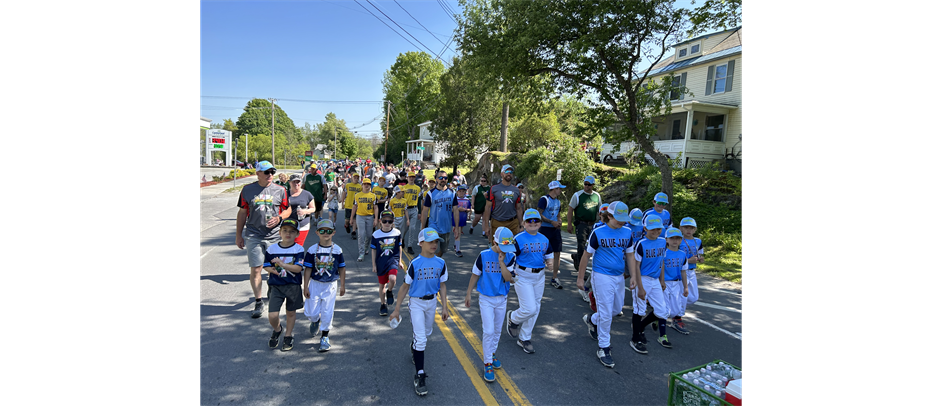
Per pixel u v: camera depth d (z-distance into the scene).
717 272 9.41
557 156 18.89
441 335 5.68
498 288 4.62
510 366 4.90
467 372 4.72
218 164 71.69
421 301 4.49
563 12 11.87
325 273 5.06
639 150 20.72
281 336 5.40
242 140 78.62
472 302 7.01
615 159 23.86
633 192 15.73
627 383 4.61
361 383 4.41
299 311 6.35
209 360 4.77
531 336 5.79
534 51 12.85
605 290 5.01
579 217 8.11
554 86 14.17
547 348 5.42
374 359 4.93
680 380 3.44
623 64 12.14
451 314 6.46
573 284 8.29
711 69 21.48
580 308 6.95
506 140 29.44
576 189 17.50
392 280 5.93
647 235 5.31
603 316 5.05
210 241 11.30
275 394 4.15
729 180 14.81
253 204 5.95
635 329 5.39
